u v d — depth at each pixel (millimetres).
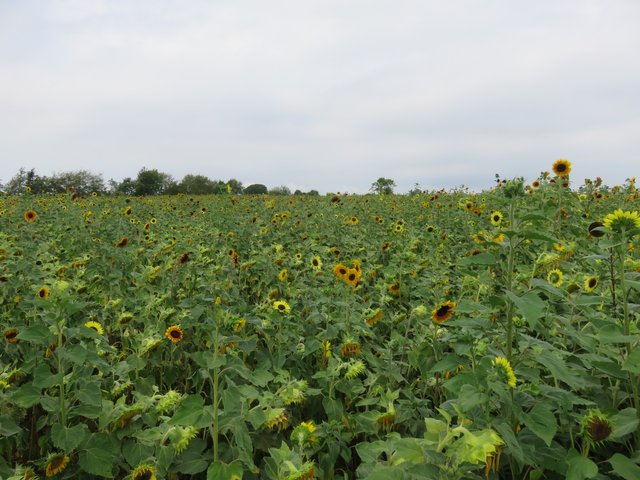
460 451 1789
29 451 3480
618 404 2719
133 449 2678
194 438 2879
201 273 5977
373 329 4668
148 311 4488
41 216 11766
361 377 3863
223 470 2398
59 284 3107
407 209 14312
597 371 2977
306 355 3914
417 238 8227
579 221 7656
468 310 2428
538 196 7918
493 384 2057
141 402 2914
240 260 7832
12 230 9914
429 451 2000
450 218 11430
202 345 4391
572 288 3756
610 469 2523
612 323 2547
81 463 2631
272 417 2846
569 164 7516
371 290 6098
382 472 1915
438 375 3750
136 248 8039
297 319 4492
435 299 4953
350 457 3076
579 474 2016
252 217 11477
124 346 4578
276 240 9484
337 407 3258
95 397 2826
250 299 6523
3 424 2752
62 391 2867
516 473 2490
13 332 4059
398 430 3330
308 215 12414
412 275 6164
